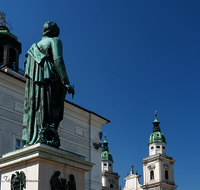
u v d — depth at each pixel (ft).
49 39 19.53
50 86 18.60
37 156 15.66
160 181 292.40
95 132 109.50
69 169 17.20
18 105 84.23
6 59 91.66
